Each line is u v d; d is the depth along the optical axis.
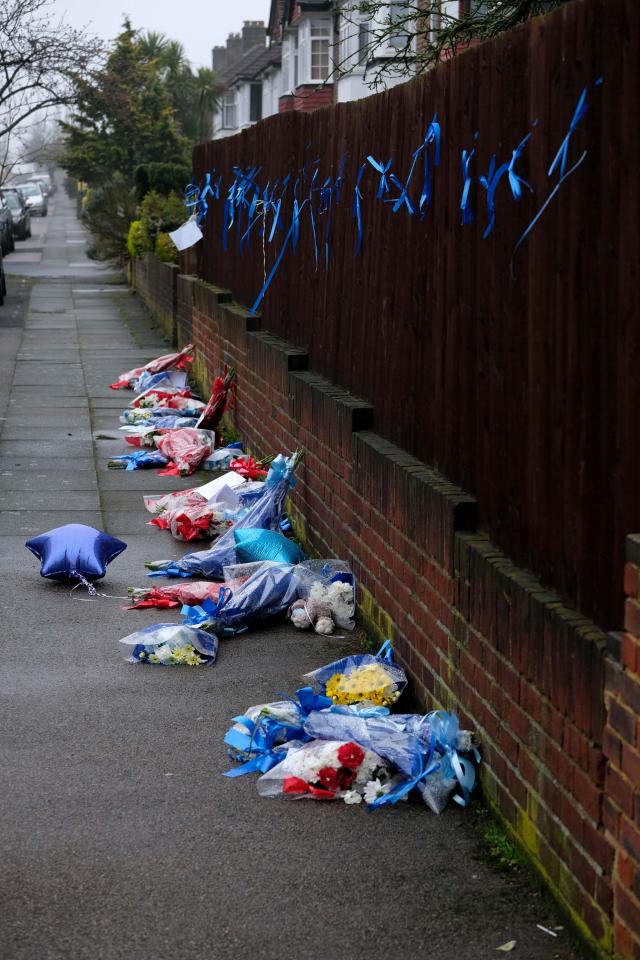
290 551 13.07
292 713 8.98
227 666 10.77
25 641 11.33
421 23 14.99
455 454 9.26
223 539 13.78
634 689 5.73
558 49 6.95
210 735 9.22
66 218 139.88
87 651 11.10
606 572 6.37
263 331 19.17
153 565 13.59
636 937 5.77
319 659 10.95
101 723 9.43
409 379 10.60
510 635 7.50
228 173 23.62
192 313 28.20
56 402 25.36
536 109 7.31
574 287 6.75
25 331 38.59
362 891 7.00
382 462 10.74
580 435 6.69
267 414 17.22
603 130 6.29
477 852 7.49
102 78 63.47
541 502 7.31
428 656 9.36
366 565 11.47
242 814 7.95
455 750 8.12
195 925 6.62
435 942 6.48
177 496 16.16
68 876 7.12
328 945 6.45
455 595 8.65
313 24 72.88
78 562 12.97
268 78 103.81
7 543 14.87
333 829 7.77
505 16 12.56
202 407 23.19
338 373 13.61
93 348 34.56
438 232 9.59
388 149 11.17
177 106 100.38
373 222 11.80
